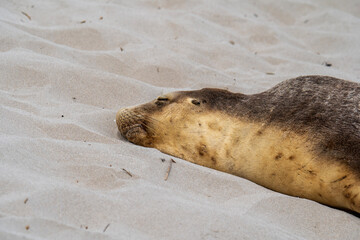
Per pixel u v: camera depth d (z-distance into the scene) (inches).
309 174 592.1
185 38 1079.0
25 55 833.5
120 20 1090.1
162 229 453.4
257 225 482.9
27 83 780.6
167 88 868.6
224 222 473.7
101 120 725.9
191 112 689.0
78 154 577.0
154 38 1056.8
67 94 781.9
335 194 578.2
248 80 956.6
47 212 450.0
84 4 1139.9
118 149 612.4
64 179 520.1
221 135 662.5
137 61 928.9
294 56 1087.6
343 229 527.2
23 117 649.0
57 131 641.0
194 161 670.5
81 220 452.4
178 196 517.3
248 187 589.3
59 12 1080.2
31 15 1054.4
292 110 639.1
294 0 1389.0
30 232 416.8
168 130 690.8
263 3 1366.9
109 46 981.2
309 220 536.4
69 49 916.6
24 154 545.6
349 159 572.4
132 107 716.7
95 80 818.8
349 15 1320.1
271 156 621.3
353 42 1165.7
